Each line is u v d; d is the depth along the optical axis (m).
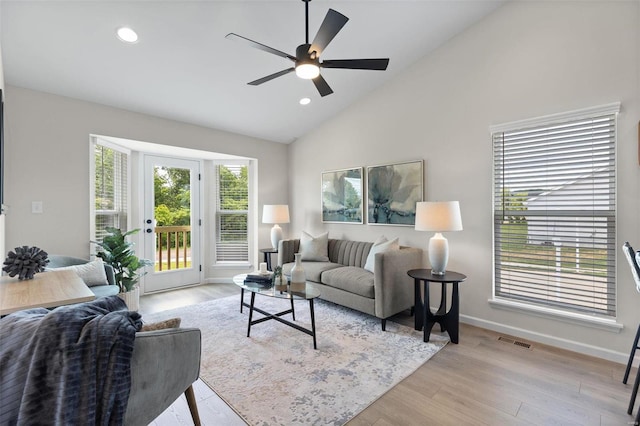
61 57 2.74
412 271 3.04
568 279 2.64
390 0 2.67
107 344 1.03
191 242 4.85
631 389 2.03
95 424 0.98
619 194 2.37
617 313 2.39
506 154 2.96
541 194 2.77
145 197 4.40
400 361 2.39
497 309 3.00
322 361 2.39
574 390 2.02
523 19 2.81
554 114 2.63
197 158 4.91
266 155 5.11
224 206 5.07
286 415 1.78
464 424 1.71
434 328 3.08
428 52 3.49
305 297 2.57
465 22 3.10
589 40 2.48
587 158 2.53
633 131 2.31
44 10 2.28
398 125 3.80
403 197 3.73
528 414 1.79
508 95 2.90
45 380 0.96
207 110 3.95
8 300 1.46
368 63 2.24
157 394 1.21
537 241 2.80
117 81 3.15
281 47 2.96
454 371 2.26
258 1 2.47
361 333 2.93
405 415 1.78
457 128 3.27
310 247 4.27
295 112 4.34
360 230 4.27
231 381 2.12
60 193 3.19
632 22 2.30
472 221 3.16
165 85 3.32
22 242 2.96
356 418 1.76
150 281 4.42
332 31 1.98
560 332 2.65
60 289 1.67
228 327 3.06
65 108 3.22
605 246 2.46
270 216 4.63
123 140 3.70
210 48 2.87
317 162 4.84
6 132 2.89
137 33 2.59
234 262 5.09
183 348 1.30
